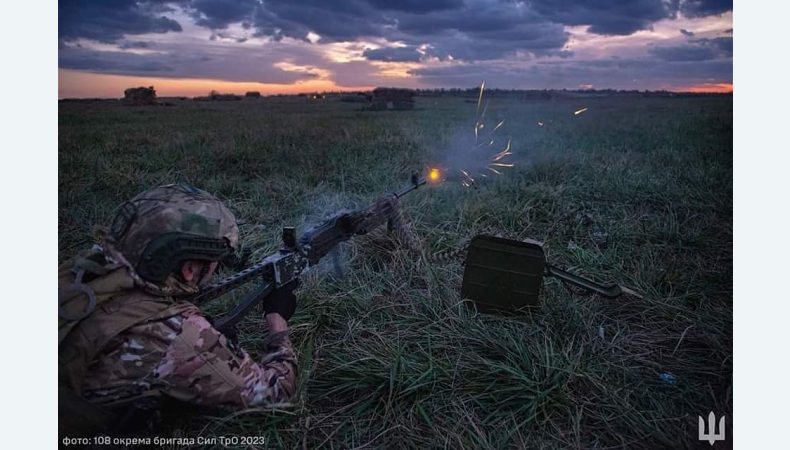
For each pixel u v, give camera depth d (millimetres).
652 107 15234
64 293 1858
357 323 3186
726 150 8062
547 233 4770
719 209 5367
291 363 2314
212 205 2049
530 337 3029
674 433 2393
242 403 2061
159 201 1964
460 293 3482
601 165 7289
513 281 3229
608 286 3268
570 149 8750
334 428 2410
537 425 2451
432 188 5781
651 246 4465
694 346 3098
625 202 5703
